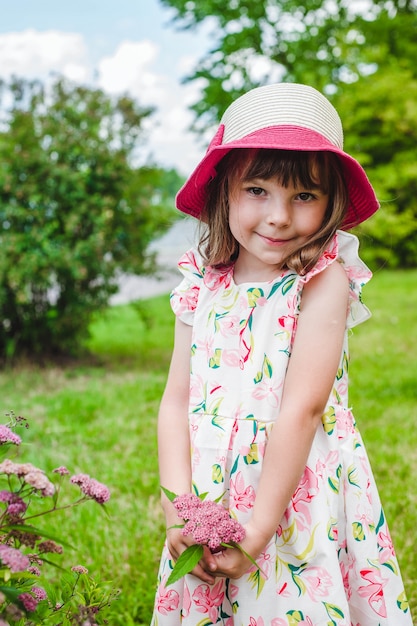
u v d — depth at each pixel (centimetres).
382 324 819
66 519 284
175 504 139
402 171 1267
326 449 155
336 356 150
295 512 150
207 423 156
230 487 152
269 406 151
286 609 149
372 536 156
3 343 644
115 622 219
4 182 582
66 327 632
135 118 635
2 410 464
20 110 609
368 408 461
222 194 164
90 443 398
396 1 1588
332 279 154
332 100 1359
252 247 154
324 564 148
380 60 1395
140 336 841
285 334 154
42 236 583
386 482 329
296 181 147
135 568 251
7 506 123
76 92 629
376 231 1219
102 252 607
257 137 147
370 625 154
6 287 604
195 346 164
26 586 136
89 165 621
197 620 152
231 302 162
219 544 130
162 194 676
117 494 319
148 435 413
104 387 543
